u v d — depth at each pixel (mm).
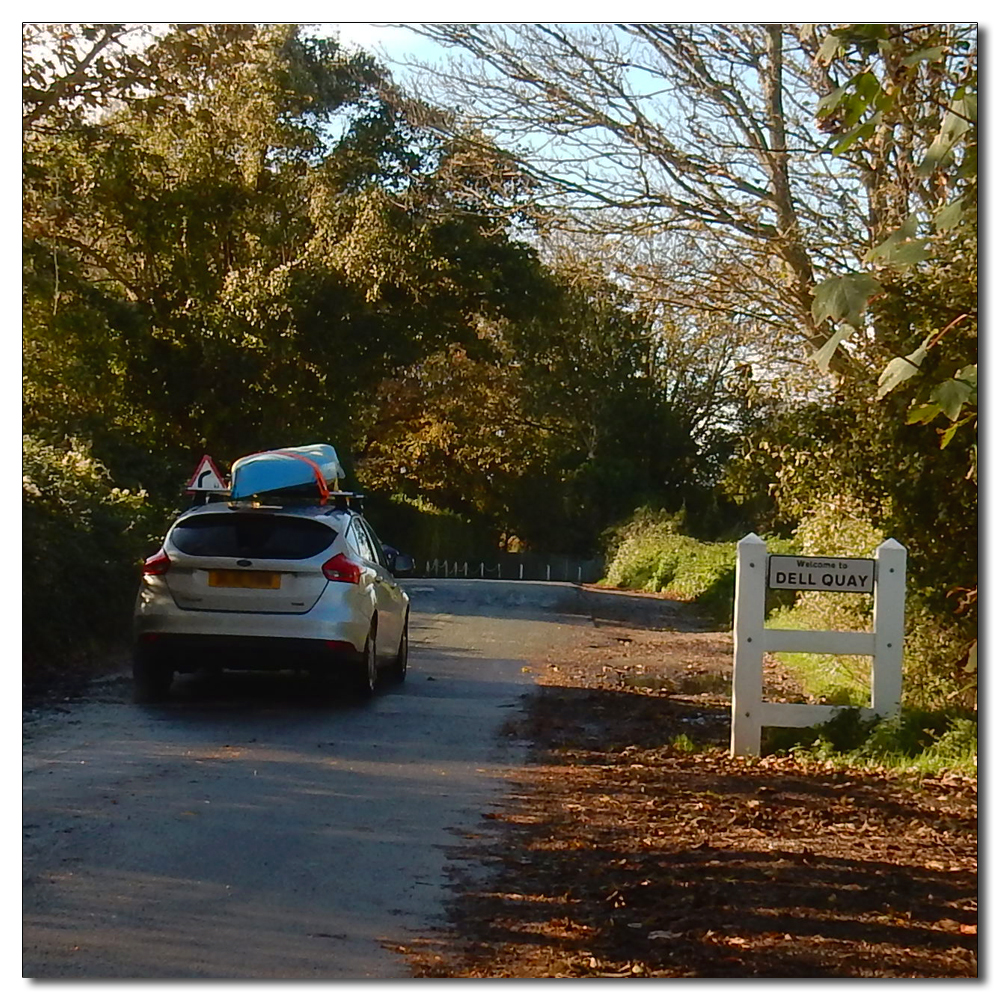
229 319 29172
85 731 10469
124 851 7035
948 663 12820
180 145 26969
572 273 18953
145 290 27688
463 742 10742
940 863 7473
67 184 20656
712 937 6016
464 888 6695
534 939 5945
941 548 13094
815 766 10289
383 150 32406
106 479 19844
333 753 9977
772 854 7562
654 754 10633
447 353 42812
